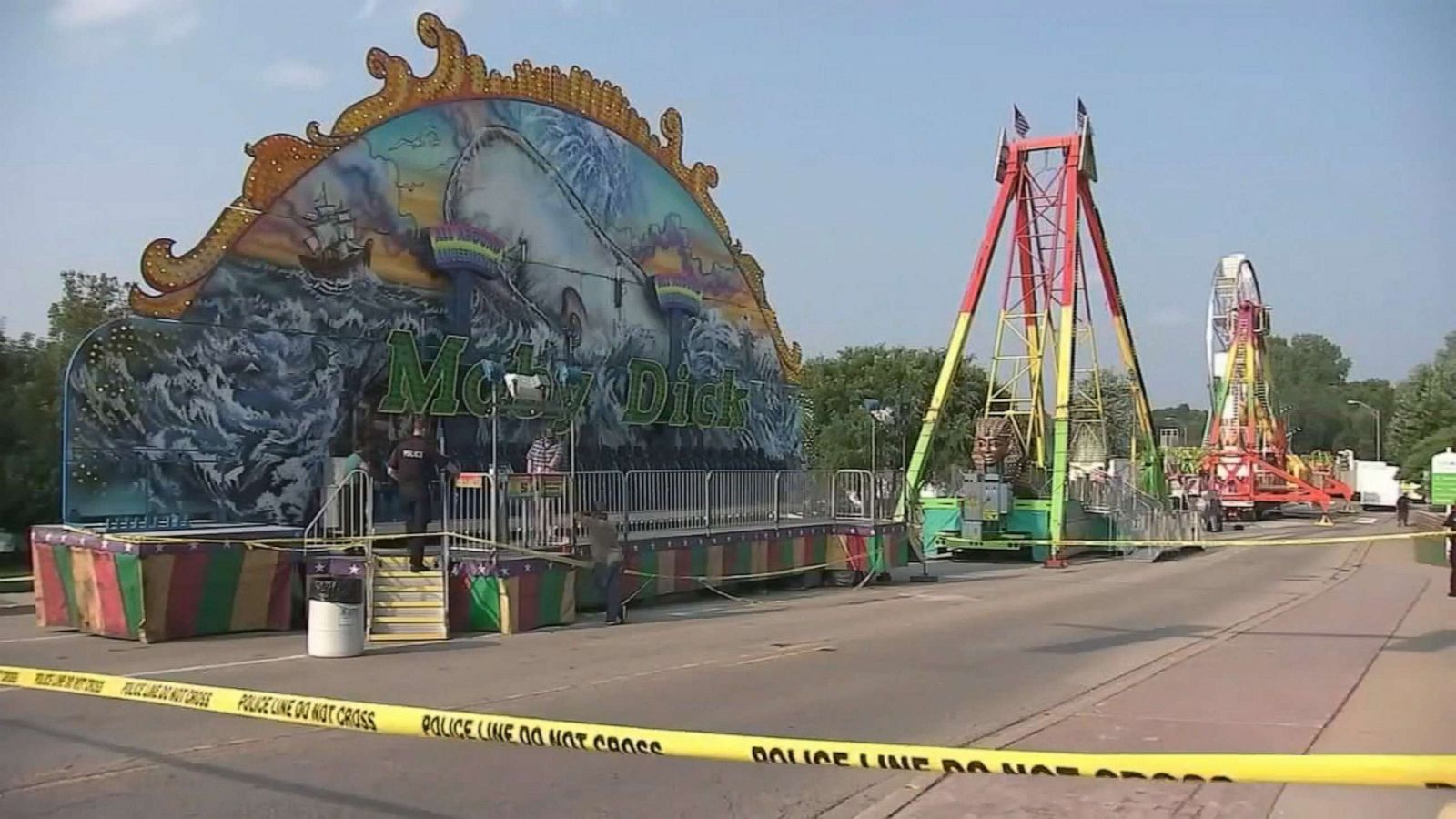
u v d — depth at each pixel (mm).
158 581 17750
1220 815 8602
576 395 29688
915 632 20375
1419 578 34594
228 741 10539
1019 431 50938
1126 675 15438
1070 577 35719
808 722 11906
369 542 19688
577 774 9586
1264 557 47031
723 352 36344
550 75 29438
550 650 17531
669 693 13531
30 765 9562
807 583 31297
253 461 22000
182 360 20984
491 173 27469
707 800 8945
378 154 24594
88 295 38188
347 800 8688
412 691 13320
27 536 33875
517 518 22031
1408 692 13969
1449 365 89562
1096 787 9414
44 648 16984
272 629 19172
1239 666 16234
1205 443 98438
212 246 21500
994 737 11227
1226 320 94438
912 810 8781
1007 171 51531
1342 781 5109
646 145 33094
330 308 23500
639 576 24609
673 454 33844
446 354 25797
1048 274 52469
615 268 31656
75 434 19516
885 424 84938
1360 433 173375
